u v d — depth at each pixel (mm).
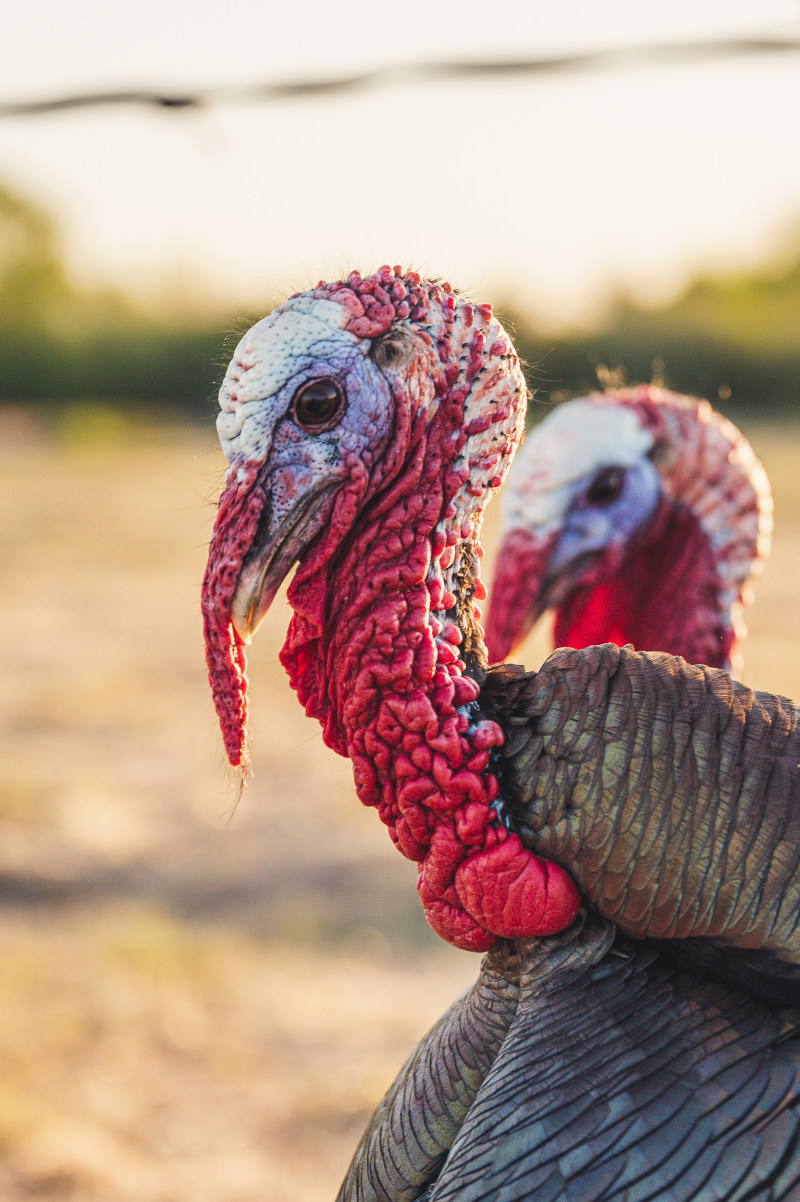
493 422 2082
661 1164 1776
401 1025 6254
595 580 3705
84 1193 4996
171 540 19359
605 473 3629
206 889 7723
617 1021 1904
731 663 3617
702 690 1887
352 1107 5602
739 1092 1812
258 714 10969
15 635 13930
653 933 1889
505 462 2121
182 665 12797
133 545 18906
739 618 3656
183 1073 5824
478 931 2012
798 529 17859
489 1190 1837
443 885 2006
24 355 39562
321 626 2061
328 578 2062
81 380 39625
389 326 2012
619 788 1877
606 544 3648
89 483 24984
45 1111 5488
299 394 1986
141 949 6730
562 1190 1799
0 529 20016
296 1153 5375
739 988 1925
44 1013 6172
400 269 2076
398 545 2006
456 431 2047
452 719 1973
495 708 2000
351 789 9305
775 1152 1752
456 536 2057
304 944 7023
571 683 1941
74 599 15633
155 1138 5402
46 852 8055
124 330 41125
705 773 1850
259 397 1986
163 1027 6102
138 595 15914
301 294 2041
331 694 2086
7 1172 5090
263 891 7711
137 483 25031
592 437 3629
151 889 7715
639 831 1865
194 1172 5141
